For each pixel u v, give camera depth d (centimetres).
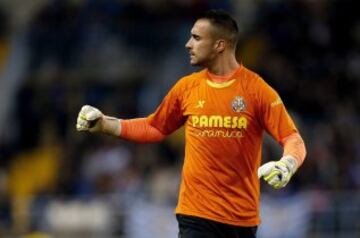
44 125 5506
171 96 2028
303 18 5578
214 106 1969
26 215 4303
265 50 5447
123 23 5953
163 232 4172
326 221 4128
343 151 4803
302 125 4944
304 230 4122
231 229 1975
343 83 5300
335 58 5428
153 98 5484
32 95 5709
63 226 4278
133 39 5922
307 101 5106
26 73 5953
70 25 6025
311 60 5394
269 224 4147
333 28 5531
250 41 5581
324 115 5088
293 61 5400
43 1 6322
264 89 1956
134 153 4919
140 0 6000
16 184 5300
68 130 5456
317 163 4666
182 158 4909
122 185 4703
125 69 5831
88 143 5078
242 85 1966
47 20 6072
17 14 6303
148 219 4191
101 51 5934
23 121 5559
